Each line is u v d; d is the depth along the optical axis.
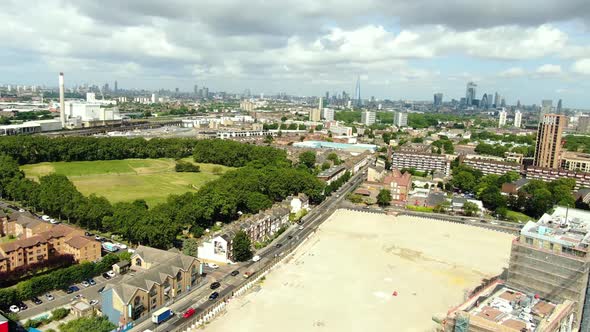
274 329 163.88
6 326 139.38
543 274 175.62
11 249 195.50
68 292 183.75
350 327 167.50
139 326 160.62
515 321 145.38
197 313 172.38
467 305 159.38
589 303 171.75
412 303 189.38
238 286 198.25
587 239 175.25
